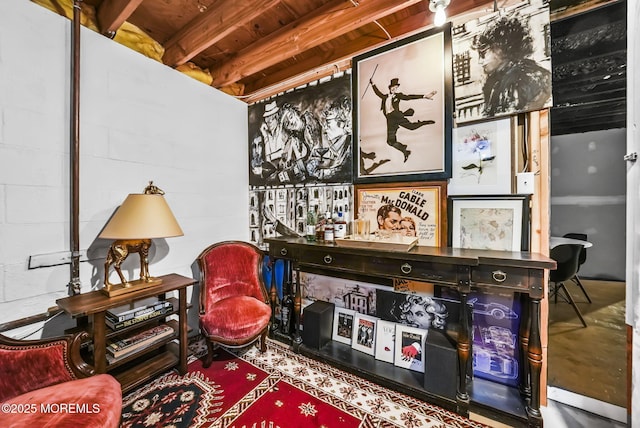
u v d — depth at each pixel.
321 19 1.80
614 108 2.20
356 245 1.81
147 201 1.68
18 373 1.11
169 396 1.61
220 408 1.51
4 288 1.43
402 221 1.95
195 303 2.41
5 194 1.43
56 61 1.60
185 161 2.30
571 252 2.16
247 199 2.88
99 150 1.79
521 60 1.51
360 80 2.09
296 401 1.57
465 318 1.47
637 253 1.13
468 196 1.72
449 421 1.43
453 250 1.65
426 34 1.81
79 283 1.66
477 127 1.69
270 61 2.14
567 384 1.62
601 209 3.57
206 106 2.47
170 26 2.02
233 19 1.72
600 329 2.23
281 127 2.59
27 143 1.50
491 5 1.61
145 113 2.03
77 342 1.24
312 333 2.04
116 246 1.64
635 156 1.17
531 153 1.55
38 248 1.54
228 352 2.11
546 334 1.55
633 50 1.21
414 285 1.89
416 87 1.86
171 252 2.22
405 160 1.91
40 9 1.54
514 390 1.57
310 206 2.41
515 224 1.58
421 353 1.75
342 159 2.22
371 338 1.96
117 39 1.98
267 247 2.70
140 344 1.66
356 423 1.41
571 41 1.60
